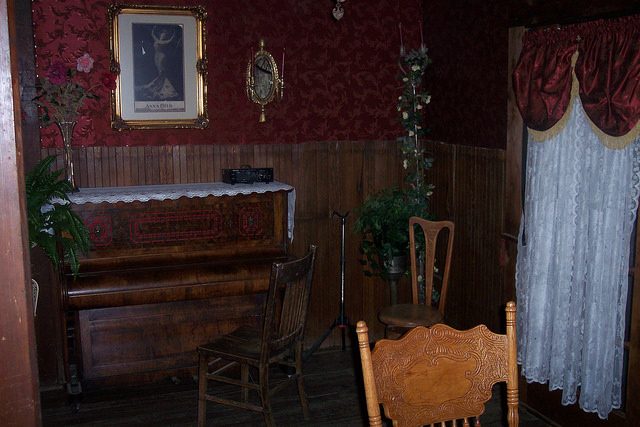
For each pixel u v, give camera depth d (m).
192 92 4.34
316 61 4.59
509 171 3.76
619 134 2.80
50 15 3.99
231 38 4.38
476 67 4.10
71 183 3.95
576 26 3.04
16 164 1.20
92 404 3.90
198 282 3.73
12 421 1.25
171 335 3.93
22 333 1.24
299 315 3.50
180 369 3.96
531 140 3.42
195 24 4.27
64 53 4.04
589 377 3.12
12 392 1.25
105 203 3.78
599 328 3.05
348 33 4.63
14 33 1.22
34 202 3.33
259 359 3.25
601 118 2.89
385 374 1.88
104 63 4.14
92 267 3.75
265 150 4.56
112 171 4.24
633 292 2.96
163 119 4.30
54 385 4.19
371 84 4.73
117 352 3.83
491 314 4.06
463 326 4.43
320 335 4.84
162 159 4.34
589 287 3.09
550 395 3.58
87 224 3.76
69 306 3.50
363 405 3.90
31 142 3.95
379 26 4.69
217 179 4.48
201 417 3.45
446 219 4.59
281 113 4.57
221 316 3.98
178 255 3.95
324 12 4.56
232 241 4.08
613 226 2.96
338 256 4.80
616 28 2.81
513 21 3.61
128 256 3.86
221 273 3.80
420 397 1.94
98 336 3.79
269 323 3.19
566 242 3.23
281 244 4.20
